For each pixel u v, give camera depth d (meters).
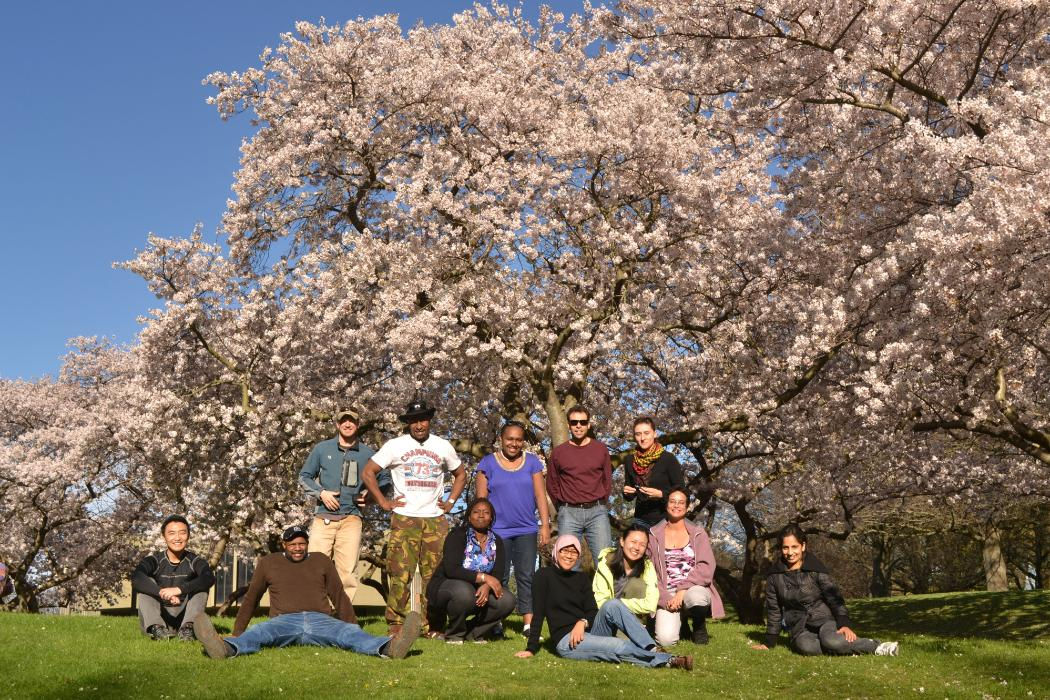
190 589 9.65
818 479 20.64
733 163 18.16
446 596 9.87
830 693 7.34
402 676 7.63
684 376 19.98
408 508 10.16
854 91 15.74
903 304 14.92
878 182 15.91
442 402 21.61
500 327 18.23
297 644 8.99
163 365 22.31
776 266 17.95
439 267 18.19
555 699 6.88
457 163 19.19
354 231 20.31
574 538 9.06
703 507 22.58
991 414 13.39
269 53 21.59
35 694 6.93
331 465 10.42
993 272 11.59
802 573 9.62
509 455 10.48
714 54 18.14
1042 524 34.47
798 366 17.19
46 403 31.67
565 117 18.92
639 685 7.45
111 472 26.62
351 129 19.33
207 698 6.85
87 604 33.66
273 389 21.59
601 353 18.45
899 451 18.39
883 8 14.61
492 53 22.28
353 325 20.83
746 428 18.95
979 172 12.23
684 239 18.08
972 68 15.93
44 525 27.41
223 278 21.73
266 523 21.48
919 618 22.73
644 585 9.52
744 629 11.71
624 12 19.94
